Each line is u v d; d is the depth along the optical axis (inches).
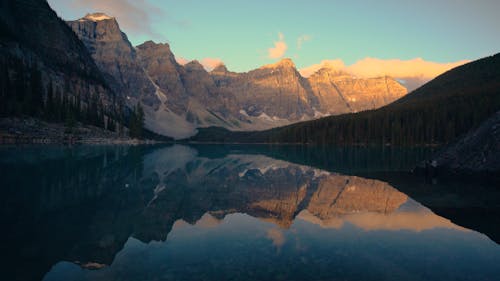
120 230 602.9
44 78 5241.1
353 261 447.5
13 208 743.1
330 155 3353.8
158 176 1534.2
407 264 436.8
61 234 563.5
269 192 1118.4
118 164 1930.4
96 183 1178.6
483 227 631.2
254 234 591.5
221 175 1670.8
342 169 1895.9
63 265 424.8
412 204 859.4
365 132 5615.2
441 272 408.5
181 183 1336.1
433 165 1486.2
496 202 851.4
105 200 884.0
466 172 1278.3
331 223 675.4
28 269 406.9
